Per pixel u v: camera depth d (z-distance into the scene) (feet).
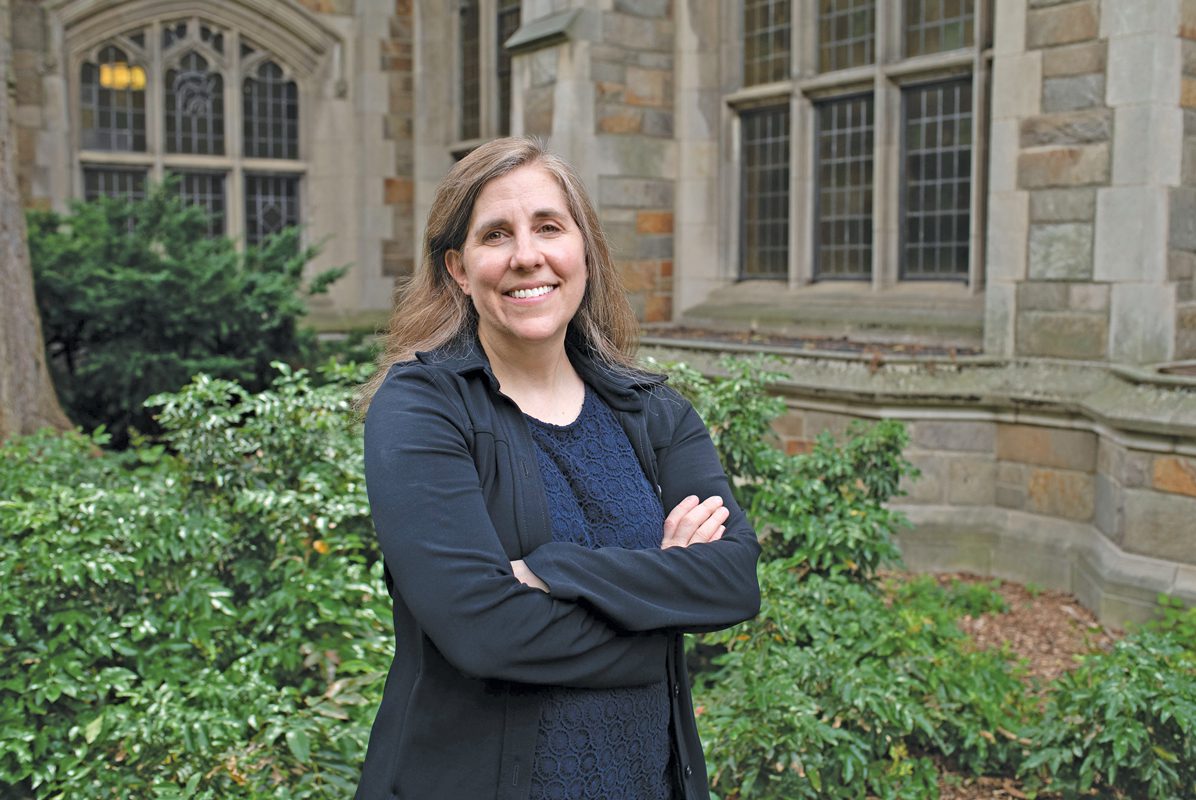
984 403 17.94
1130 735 8.86
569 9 24.90
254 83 33.17
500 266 4.77
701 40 26.14
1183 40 16.58
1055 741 9.65
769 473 12.24
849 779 8.92
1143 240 16.52
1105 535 16.30
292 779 8.15
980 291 21.18
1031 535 17.61
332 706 8.59
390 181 33.94
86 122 30.91
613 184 25.45
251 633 9.70
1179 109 16.67
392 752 4.67
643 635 4.63
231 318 22.72
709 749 9.10
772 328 24.44
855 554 11.66
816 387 19.10
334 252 34.09
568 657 4.36
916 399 18.22
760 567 10.52
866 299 23.07
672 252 26.63
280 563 9.95
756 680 9.41
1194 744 8.93
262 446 10.56
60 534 8.90
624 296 5.51
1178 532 14.96
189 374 22.12
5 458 12.31
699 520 5.00
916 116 22.62
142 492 10.09
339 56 33.53
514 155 4.88
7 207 17.54
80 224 23.90
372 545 10.92
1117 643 10.07
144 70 31.48
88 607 8.95
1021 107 17.93
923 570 18.31
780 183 25.52
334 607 9.27
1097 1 16.81
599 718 4.62
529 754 4.50
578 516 4.80
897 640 10.42
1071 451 17.12
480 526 4.41
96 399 23.31
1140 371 15.79
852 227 24.04
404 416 4.57
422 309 5.19
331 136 33.78
